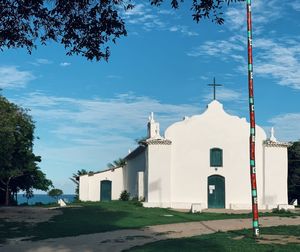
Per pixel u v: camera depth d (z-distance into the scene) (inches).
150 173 1519.4
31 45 529.7
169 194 1510.8
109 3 518.6
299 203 2011.6
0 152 1438.2
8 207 1588.3
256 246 683.4
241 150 1547.7
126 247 733.3
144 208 1433.3
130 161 1939.0
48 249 735.1
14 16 515.5
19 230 970.7
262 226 973.2
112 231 940.0
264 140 1545.3
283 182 1529.3
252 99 780.0
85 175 2018.9
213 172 1534.2
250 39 789.2
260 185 1529.3
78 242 802.2
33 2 508.1
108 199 2015.3
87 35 526.3
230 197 1524.4
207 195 1526.8
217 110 1561.3
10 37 519.5
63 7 515.8
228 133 1552.7
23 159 1914.4
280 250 647.1
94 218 1164.5
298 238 768.3
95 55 533.6
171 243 725.3
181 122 1551.4
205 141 1546.5
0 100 1594.5
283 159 1539.1
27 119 1862.7
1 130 1419.8
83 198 2001.7
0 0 507.5
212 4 502.3
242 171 1539.1
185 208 1482.5
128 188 1958.7
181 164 1534.2
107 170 2033.7
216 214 1290.6
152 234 884.0
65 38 527.5
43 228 997.2
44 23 523.2
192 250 663.8
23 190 2199.8
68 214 1268.5
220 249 666.8
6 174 1847.9
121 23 524.7
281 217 1206.9
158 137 1541.6
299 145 2037.4
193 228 967.0
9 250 729.6
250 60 786.8
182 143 1542.8
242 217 1205.1
